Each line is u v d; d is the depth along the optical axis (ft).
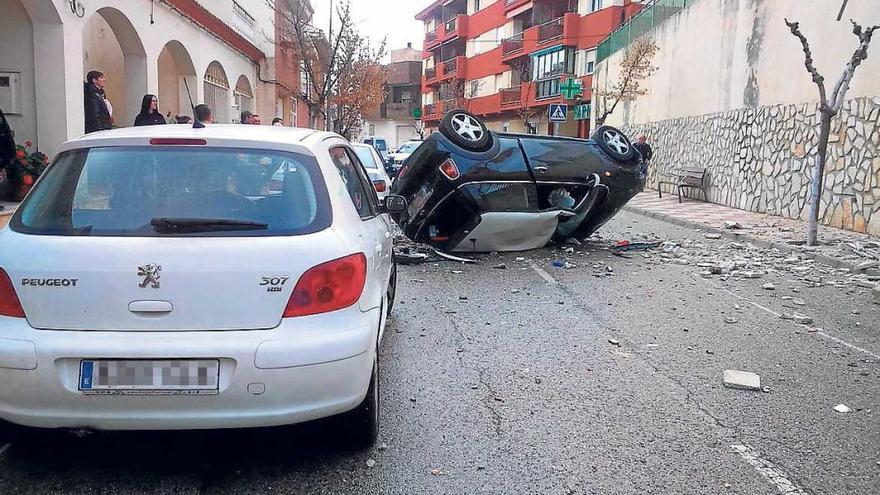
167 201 11.19
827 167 42.93
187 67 55.47
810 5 45.11
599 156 33.58
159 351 10.11
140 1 43.57
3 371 10.09
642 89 80.33
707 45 62.59
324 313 10.76
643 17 81.35
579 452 12.49
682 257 33.58
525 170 31.48
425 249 32.76
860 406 14.89
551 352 18.39
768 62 51.24
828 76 42.93
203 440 12.69
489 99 158.20
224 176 11.65
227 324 10.39
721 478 11.62
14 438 11.81
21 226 11.06
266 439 12.75
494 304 23.63
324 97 83.10
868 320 22.24
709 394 15.48
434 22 196.13
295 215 11.33
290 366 10.34
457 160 30.37
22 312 10.28
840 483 11.53
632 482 11.45
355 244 11.51
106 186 11.40
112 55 50.62
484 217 31.19
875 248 34.01
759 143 52.39
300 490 11.03
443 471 11.70
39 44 33.68
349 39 88.63
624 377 16.51
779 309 23.56
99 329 10.23
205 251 10.49
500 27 155.43
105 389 10.11
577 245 35.86
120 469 11.61
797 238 37.93
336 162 13.67
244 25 72.02
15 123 34.14
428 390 15.43
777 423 13.93
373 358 11.64
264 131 13.14
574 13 126.72
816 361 17.95
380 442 12.74
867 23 38.65
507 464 11.99
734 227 42.73
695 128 65.41
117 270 10.28
